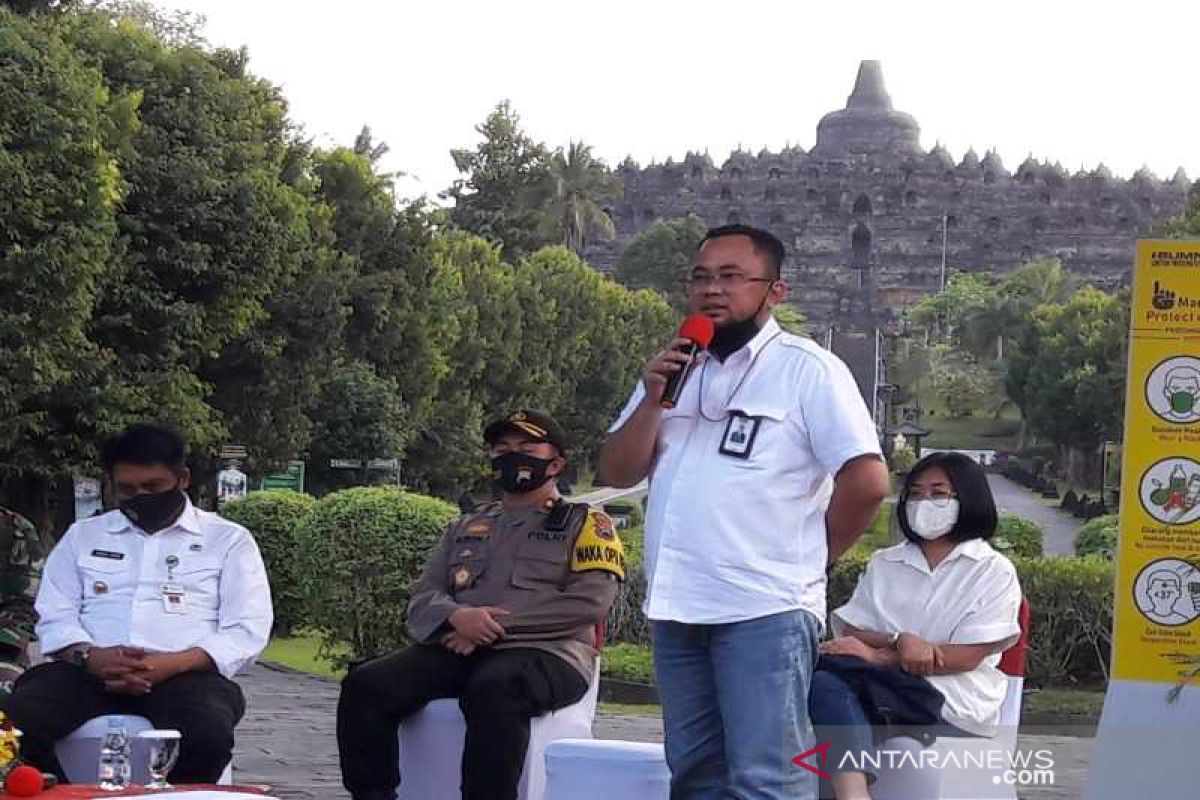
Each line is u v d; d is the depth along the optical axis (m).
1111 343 82.19
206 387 34.09
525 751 7.50
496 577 7.98
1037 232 155.75
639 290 112.88
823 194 154.50
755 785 5.77
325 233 42.44
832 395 5.96
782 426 5.96
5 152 25.98
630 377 89.12
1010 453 96.38
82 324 29.11
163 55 34.56
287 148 43.38
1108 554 23.17
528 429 8.17
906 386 111.25
